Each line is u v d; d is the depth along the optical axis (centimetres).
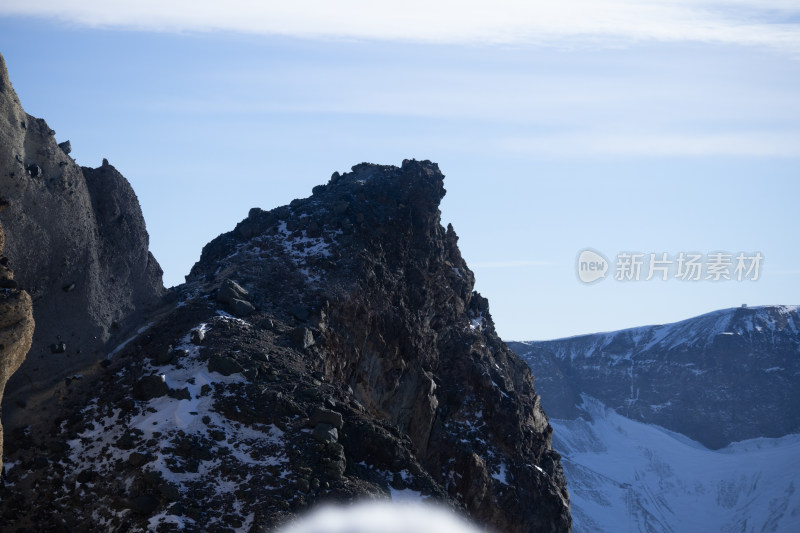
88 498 7981
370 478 8381
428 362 11350
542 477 11506
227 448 8175
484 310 12950
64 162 9212
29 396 8750
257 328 9675
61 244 9106
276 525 7419
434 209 12231
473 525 8594
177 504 7638
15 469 8281
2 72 8850
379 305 10825
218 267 11088
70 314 9175
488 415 11525
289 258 11000
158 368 9050
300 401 8738
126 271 9812
